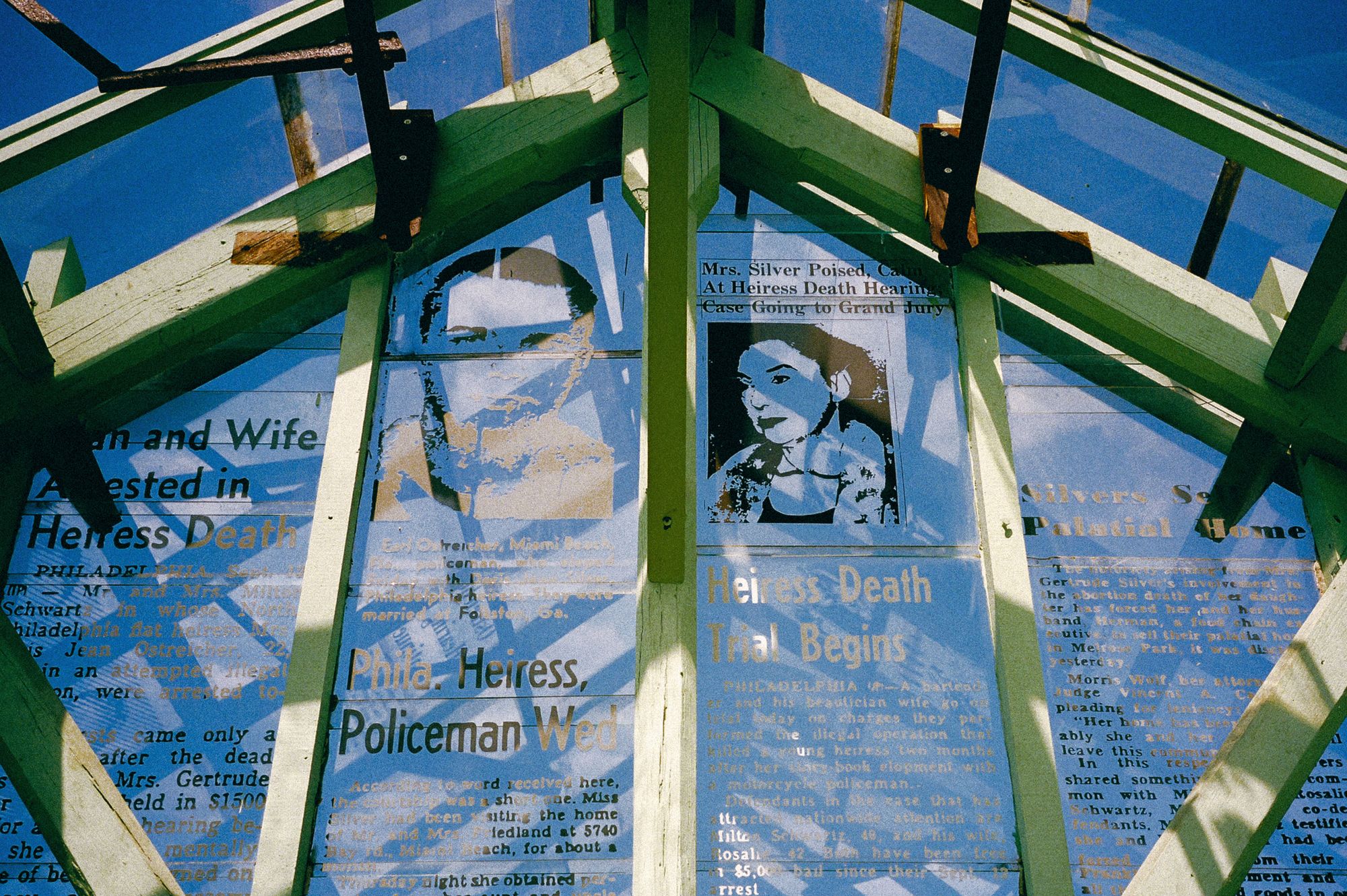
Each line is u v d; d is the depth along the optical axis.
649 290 3.14
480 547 4.11
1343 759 3.89
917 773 3.77
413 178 4.42
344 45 3.86
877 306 4.64
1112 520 4.25
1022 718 3.76
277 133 4.60
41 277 4.41
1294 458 4.35
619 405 4.40
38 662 3.93
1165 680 3.97
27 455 4.29
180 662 3.95
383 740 3.78
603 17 4.79
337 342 4.55
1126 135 4.57
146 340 4.23
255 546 4.15
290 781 3.62
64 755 3.30
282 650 3.98
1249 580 4.14
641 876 3.14
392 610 3.99
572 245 4.73
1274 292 4.38
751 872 3.64
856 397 4.45
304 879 3.55
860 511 4.23
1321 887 3.70
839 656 3.96
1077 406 4.48
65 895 3.66
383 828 3.65
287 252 4.41
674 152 2.94
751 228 4.80
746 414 4.41
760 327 4.59
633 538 4.15
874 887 3.62
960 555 4.14
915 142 4.62
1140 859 3.71
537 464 4.28
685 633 3.50
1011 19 4.44
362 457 4.21
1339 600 3.38
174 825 3.69
